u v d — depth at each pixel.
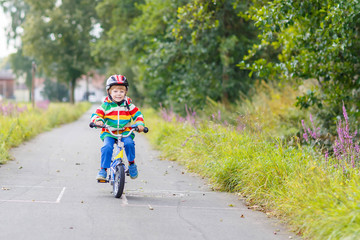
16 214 6.28
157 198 7.93
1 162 11.54
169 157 13.56
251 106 16.97
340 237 5.05
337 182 6.67
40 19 50.25
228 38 19.83
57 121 29.73
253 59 20.36
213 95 21.25
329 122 12.64
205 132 12.46
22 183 8.88
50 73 54.41
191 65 21.78
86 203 7.20
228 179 8.98
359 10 9.41
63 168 11.15
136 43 28.61
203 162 10.78
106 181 7.79
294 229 6.08
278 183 7.78
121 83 7.60
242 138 10.84
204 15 13.84
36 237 5.22
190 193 8.54
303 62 11.50
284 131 13.30
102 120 7.54
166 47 21.36
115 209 6.86
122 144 7.59
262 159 8.64
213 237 5.60
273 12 10.38
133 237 5.41
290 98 16.64
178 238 5.47
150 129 21.03
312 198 6.24
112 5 37.88
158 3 22.95
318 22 10.98
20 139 16.61
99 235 5.42
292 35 11.62
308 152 8.89
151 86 28.83
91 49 45.97
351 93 11.88
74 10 50.16
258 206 7.48
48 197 7.58
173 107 23.28
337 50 10.60
